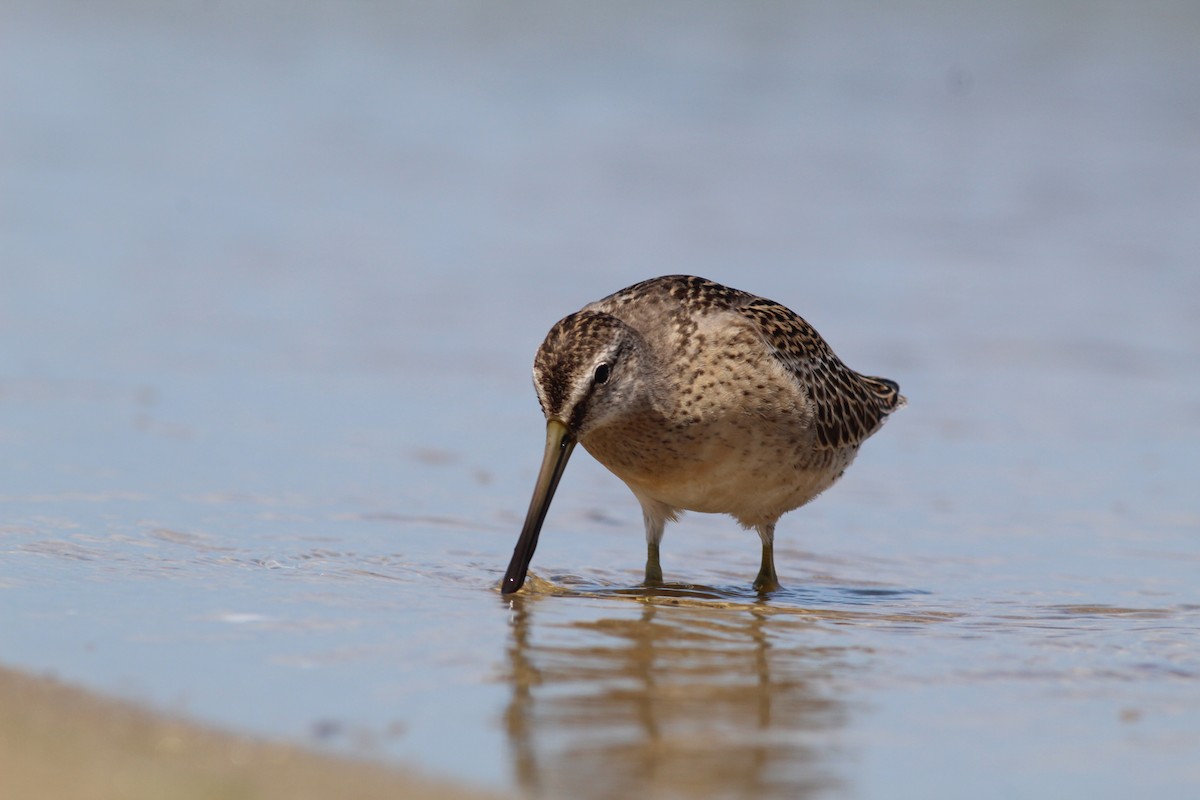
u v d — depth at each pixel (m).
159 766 6.99
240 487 13.50
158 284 21.05
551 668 8.95
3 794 6.54
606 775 7.23
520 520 13.23
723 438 11.70
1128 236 24.86
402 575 11.19
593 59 36.09
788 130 31.53
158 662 8.70
